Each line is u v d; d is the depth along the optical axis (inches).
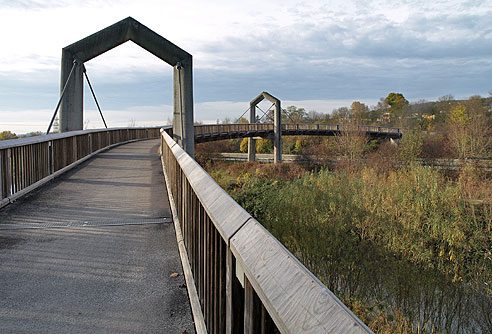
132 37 779.4
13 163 278.4
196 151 2170.3
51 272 149.6
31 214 236.8
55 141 382.3
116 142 886.4
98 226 213.5
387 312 402.9
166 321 113.8
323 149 2165.4
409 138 1750.7
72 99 660.1
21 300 126.2
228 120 3216.0
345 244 563.8
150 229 208.8
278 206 671.1
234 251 63.6
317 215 622.2
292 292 40.3
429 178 711.1
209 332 97.3
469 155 1504.7
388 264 512.1
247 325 57.4
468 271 522.3
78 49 669.3
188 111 842.2
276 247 50.8
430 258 528.7
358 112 3848.4
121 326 110.7
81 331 107.5
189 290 123.9
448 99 3248.0
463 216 591.5
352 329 29.5
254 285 50.4
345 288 471.2
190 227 143.9
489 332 384.8
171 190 271.7
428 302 439.8
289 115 4443.9
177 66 830.5
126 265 157.8
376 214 606.9
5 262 159.3
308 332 33.6
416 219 587.2
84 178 374.0
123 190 317.7
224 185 1039.6
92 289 135.2
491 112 2069.4
